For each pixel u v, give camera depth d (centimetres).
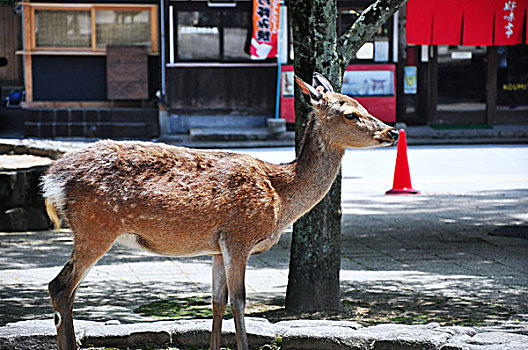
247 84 2342
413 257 925
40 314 670
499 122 2467
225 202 518
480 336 552
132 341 579
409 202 1319
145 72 2375
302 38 677
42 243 999
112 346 577
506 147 2134
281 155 1925
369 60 2344
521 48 2438
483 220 1157
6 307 691
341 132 541
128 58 2364
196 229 520
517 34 2056
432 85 2428
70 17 2353
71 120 2270
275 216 532
